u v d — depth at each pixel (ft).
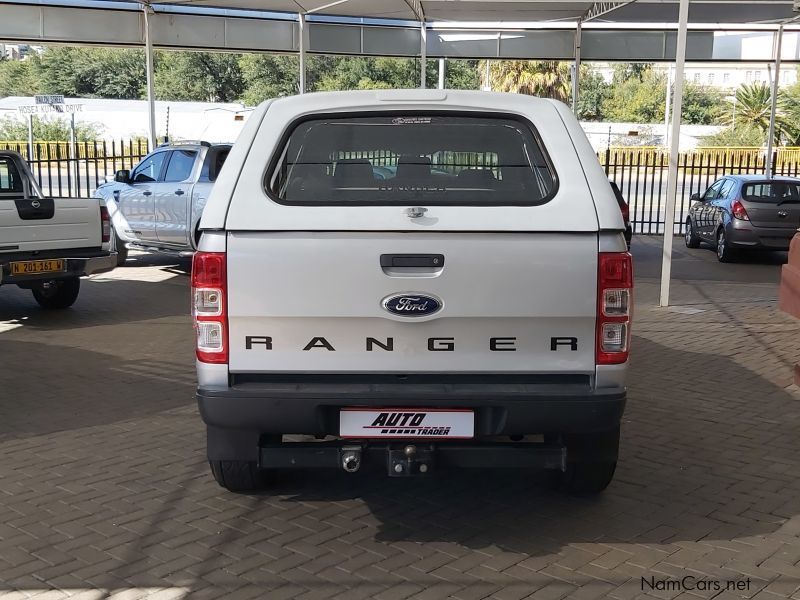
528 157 13.80
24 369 25.57
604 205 12.96
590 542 14.23
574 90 63.82
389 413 12.95
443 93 14.42
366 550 13.88
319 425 12.91
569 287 12.74
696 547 14.05
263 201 12.95
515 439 16.39
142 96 186.19
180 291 40.22
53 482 16.76
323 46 60.95
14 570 13.12
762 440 19.56
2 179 34.19
